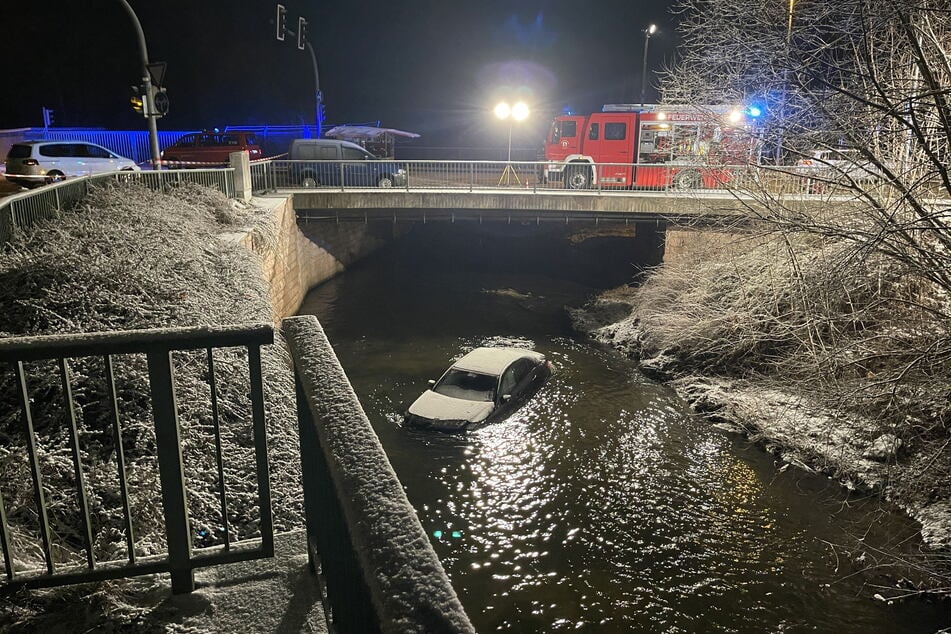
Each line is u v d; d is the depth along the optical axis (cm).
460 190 2250
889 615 809
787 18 1073
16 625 225
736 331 1528
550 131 2394
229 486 541
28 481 435
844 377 1147
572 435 1275
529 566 905
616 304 2139
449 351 1758
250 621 226
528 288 2466
